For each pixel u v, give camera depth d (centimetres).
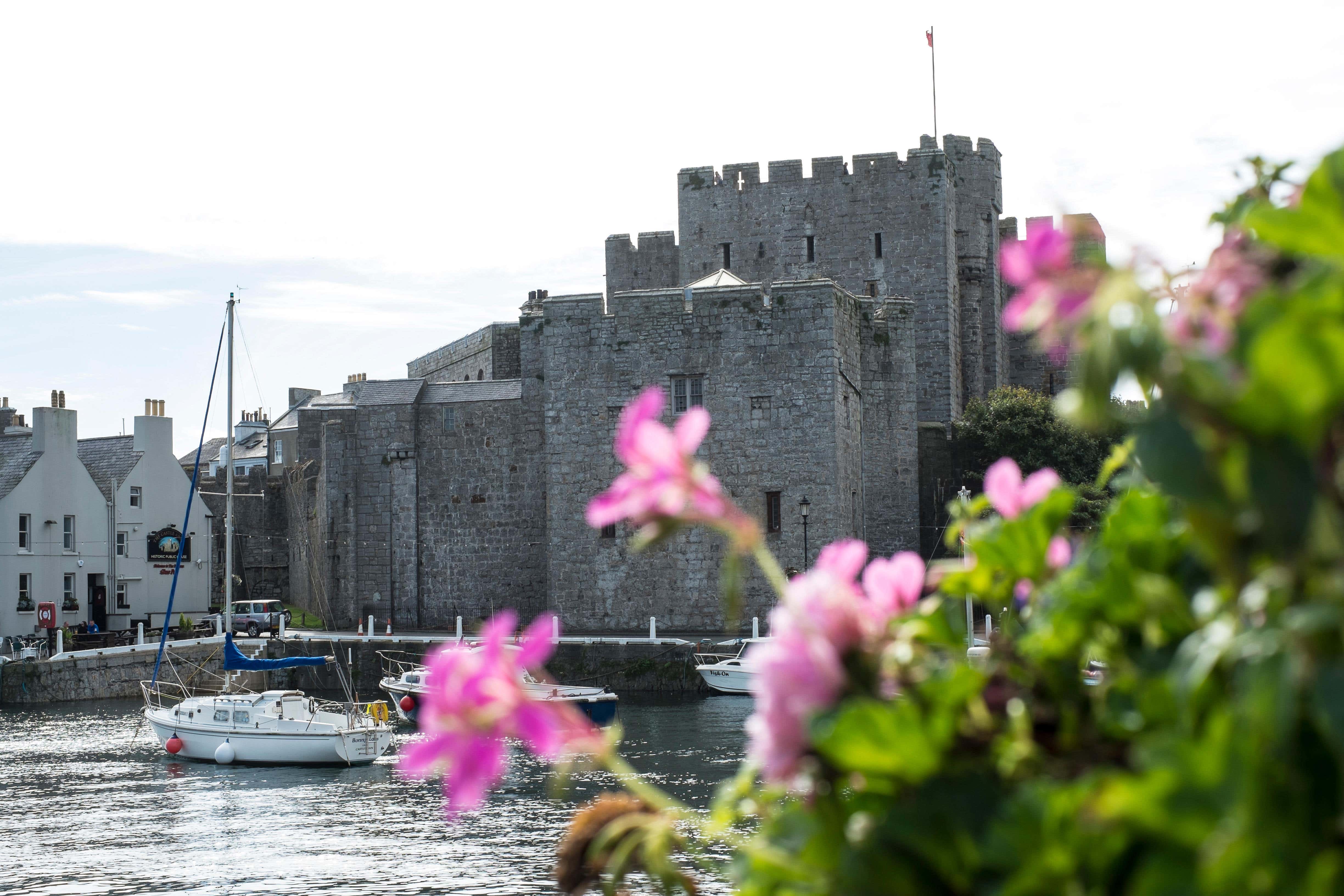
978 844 188
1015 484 257
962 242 7369
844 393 5616
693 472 219
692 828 2392
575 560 5616
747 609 5409
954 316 7075
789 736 207
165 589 7006
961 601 264
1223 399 157
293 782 3319
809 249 7138
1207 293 184
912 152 7031
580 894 272
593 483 5612
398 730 4259
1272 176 243
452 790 224
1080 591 218
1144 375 163
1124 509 225
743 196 7225
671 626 5497
